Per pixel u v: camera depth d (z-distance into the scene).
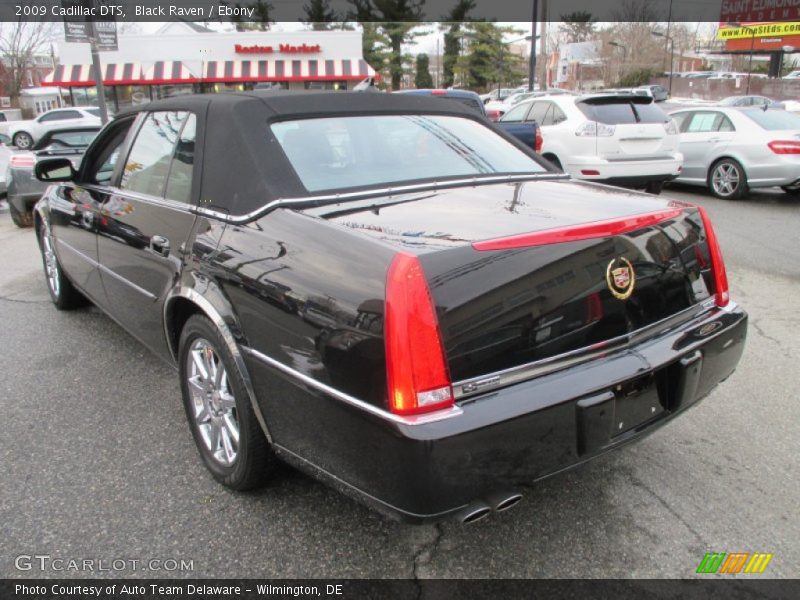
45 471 2.87
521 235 1.97
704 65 61.69
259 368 2.25
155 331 3.19
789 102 25.97
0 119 35.06
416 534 2.44
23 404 3.51
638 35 48.09
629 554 2.33
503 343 1.91
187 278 2.66
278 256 2.19
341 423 1.94
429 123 3.15
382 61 46.06
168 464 2.92
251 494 2.68
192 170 2.81
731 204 9.53
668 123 8.77
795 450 2.98
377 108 3.04
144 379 3.82
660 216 2.35
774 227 7.88
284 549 2.37
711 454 2.96
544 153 9.16
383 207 2.38
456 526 2.49
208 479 2.80
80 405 3.50
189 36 26.67
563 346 2.04
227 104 2.77
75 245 4.16
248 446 2.45
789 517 2.52
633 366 2.13
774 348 4.17
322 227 2.14
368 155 2.80
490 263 1.90
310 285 2.03
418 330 1.77
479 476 1.86
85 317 4.97
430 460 1.77
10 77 39.88
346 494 2.08
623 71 47.50
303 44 27.22
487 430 1.82
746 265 6.17
